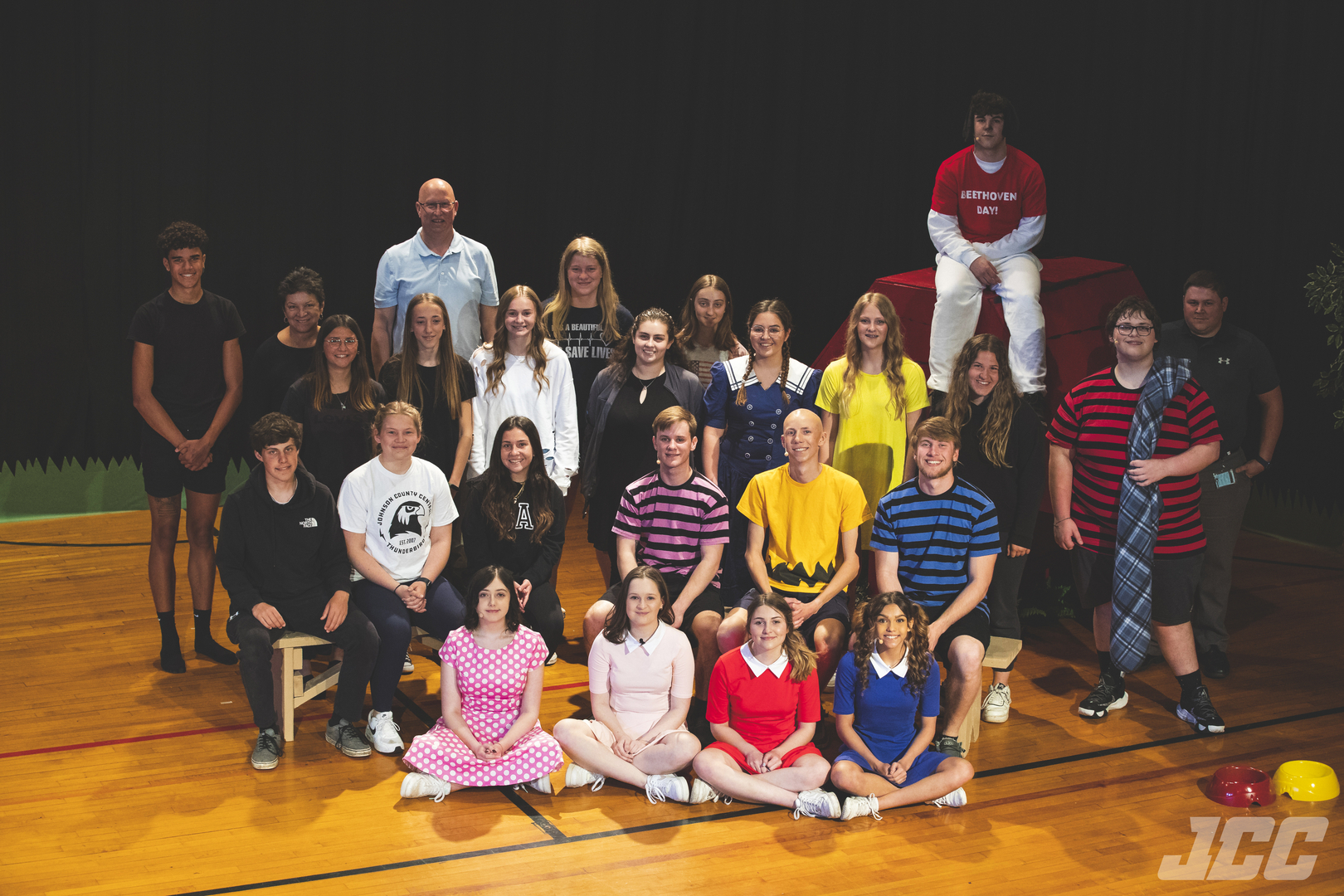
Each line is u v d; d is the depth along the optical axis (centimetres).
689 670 396
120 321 662
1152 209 704
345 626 408
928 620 403
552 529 463
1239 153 665
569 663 496
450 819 367
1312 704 463
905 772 379
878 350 476
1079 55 714
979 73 739
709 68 749
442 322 469
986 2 731
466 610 390
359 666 409
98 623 520
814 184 769
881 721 384
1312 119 631
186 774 391
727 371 477
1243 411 483
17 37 615
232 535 413
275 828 358
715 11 744
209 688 459
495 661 388
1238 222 670
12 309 637
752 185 768
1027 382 510
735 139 761
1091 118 717
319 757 406
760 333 466
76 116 634
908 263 774
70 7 625
